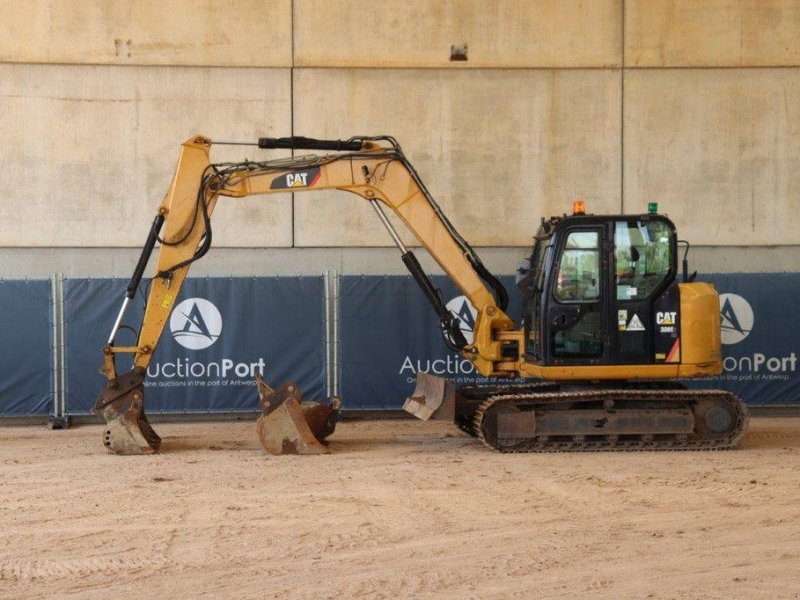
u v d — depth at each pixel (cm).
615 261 1489
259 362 1933
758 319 1952
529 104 2069
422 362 1952
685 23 2077
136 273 1524
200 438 1716
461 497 1152
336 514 1068
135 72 2020
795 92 2080
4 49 1995
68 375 1900
